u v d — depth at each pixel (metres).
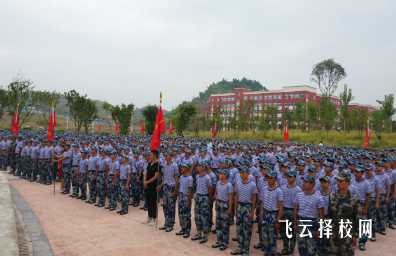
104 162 10.56
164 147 13.38
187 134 71.00
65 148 12.35
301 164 7.72
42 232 7.37
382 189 8.10
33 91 40.09
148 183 8.60
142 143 18.33
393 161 9.16
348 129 49.97
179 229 8.27
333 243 5.12
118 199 11.76
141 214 9.76
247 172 6.50
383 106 45.69
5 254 4.23
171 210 8.06
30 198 11.23
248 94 96.50
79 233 7.50
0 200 7.04
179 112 51.78
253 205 6.44
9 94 34.94
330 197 5.21
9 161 18.27
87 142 17.06
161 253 6.37
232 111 98.94
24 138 17.03
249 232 6.43
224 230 6.82
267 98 92.62
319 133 47.44
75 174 11.80
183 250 6.63
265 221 6.14
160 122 9.16
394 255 6.60
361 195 7.05
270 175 6.09
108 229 7.94
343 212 4.98
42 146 15.19
